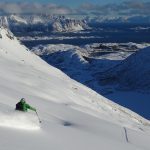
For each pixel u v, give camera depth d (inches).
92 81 6722.4
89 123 907.4
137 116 1889.8
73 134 643.5
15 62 2038.6
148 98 5172.2
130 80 6422.2
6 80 1387.8
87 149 565.0
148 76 6368.1
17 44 2652.6
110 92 5733.3
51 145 515.5
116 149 625.0
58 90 1581.0
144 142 836.6
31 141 502.3
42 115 850.1
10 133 510.3
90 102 1663.4
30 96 1178.6
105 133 814.5
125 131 905.5
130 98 5191.9
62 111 1055.6
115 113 1668.3
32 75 1736.0
